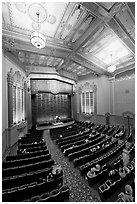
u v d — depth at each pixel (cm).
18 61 1000
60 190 353
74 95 1797
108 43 827
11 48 767
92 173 437
